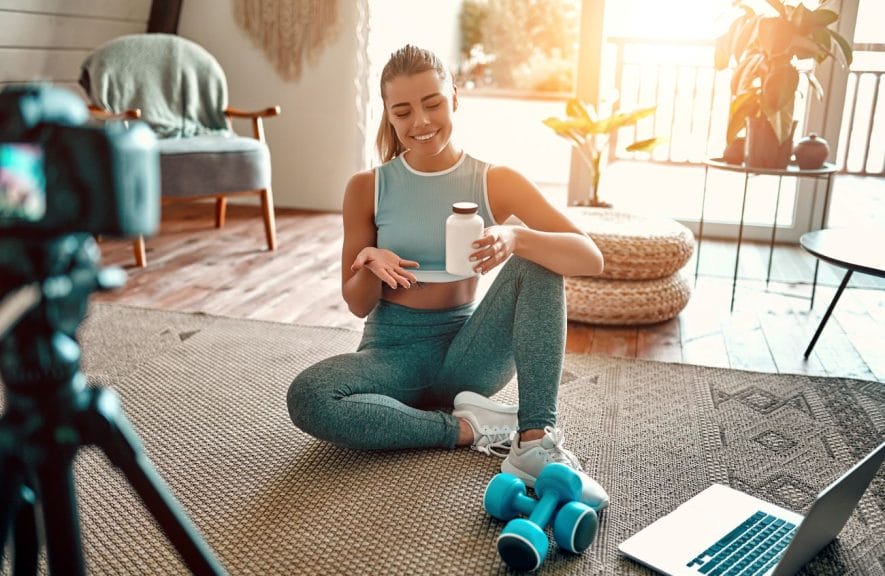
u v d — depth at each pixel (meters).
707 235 3.70
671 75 4.30
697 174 4.58
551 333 1.47
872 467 1.27
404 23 4.10
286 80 3.96
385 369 1.59
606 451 1.66
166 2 3.88
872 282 3.04
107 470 1.56
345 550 1.31
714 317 2.61
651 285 2.47
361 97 3.88
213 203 4.20
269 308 2.58
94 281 0.64
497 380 1.66
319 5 3.81
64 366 0.62
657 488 1.52
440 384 1.67
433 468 1.57
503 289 1.54
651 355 2.26
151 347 2.21
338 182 4.05
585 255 1.50
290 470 1.57
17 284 0.59
